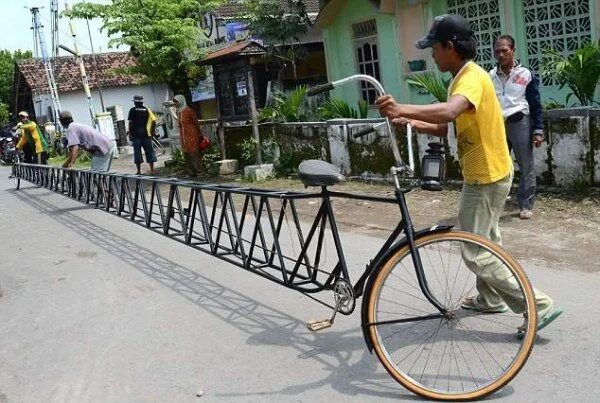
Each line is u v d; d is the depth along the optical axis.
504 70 5.91
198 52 14.31
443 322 3.67
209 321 4.50
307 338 4.04
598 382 3.12
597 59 7.12
